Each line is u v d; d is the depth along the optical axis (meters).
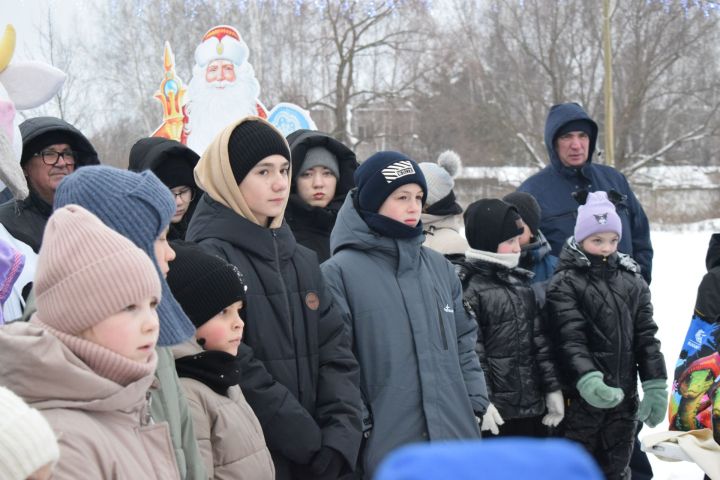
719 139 29.80
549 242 5.00
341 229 3.35
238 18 19.23
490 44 28.33
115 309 1.72
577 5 27.12
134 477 1.70
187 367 2.34
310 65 25.64
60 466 1.55
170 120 6.53
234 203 2.89
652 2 24.73
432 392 3.16
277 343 2.79
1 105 2.85
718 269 3.51
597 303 4.13
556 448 0.49
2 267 2.46
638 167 28.69
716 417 2.89
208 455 2.23
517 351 3.88
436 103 28.31
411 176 3.28
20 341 1.62
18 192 2.71
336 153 4.10
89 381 1.66
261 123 2.96
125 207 2.05
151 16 20.08
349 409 2.83
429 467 0.49
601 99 28.84
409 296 3.24
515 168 30.08
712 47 26.94
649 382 4.22
